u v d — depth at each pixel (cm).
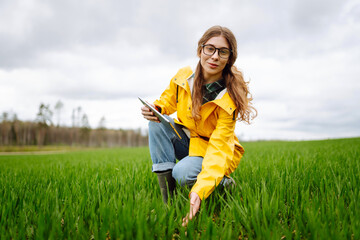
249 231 178
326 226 165
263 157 644
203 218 191
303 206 205
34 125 9912
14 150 7588
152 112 248
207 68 234
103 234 171
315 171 325
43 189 290
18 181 362
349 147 1004
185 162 249
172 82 273
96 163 735
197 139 263
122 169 479
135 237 172
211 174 215
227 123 238
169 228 181
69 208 209
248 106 247
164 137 262
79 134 10894
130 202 200
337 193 244
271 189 255
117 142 12050
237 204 207
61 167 566
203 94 248
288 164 394
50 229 182
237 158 266
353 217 181
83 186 287
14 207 228
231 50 232
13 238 177
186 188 248
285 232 171
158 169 262
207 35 231
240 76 245
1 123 9550
